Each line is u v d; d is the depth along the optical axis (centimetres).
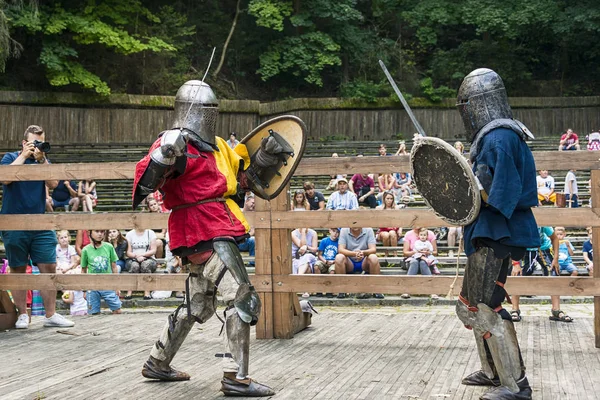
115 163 620
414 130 3016
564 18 3198
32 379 485
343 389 447
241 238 453
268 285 609
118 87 2978
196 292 465
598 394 429
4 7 2553
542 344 577
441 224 570
